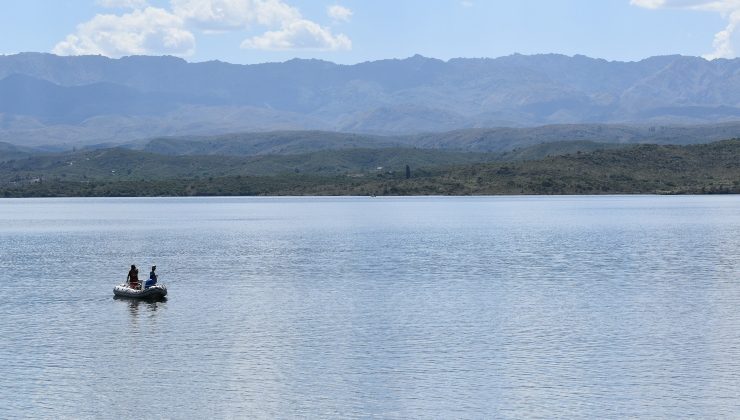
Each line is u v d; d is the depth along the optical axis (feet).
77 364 211.61
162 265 429.38
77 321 267.39
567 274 371.97
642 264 408.46
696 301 294.25
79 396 185.88
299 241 576.61
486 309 281.33
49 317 274.77
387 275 373.81
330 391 188.34
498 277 363.56
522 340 233.35
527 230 653.71
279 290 329.52
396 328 250.57
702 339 232.53
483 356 216.54
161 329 253.03
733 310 276.00
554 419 170.30
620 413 173.17
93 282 363.97
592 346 225.76
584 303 291.99
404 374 200.95
